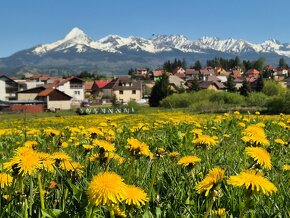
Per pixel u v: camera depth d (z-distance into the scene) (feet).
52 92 384.27
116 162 18.28
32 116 243.19
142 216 11.45
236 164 18.94
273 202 13.57
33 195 12.44
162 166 18.31
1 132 41.27
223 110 192.03
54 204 12.23
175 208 13.29
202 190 9.90
